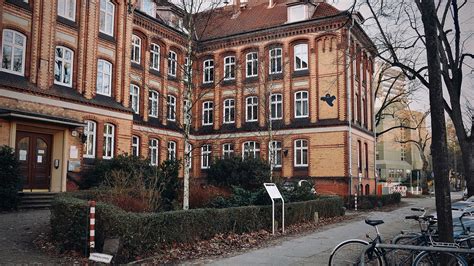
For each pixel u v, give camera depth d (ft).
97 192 45.37
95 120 76.95
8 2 64.18
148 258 32.35
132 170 62.54
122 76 85.20
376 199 93.15
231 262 32.09
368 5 47.57
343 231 51.42
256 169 74.43
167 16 107.86
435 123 26.66
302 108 108.37
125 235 31.63
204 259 33.17
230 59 119.75
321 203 63.36
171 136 111.34
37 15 68.23
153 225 33.71
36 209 59.72
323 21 105.40
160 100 108.68
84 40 76.69
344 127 101.30
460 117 62.34
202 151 120.98
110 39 82.79
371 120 125.18
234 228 43.37
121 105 84.02
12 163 57.26
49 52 69.62
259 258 33.76
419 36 51.06
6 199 55.93
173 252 34.45
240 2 131.34
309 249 38.19
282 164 107.96
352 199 91.40
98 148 77.15
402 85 128.57
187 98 52.90
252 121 114.83
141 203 41.32
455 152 241.96
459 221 31.37
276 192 49.26
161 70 110.32
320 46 106.73
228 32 121.70
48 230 40.70
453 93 61.26
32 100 65.82
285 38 110.93
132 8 89.20
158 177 51.49
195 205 51.88
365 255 24.61
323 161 102.99
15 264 29.58
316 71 106.42
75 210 33.73
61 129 70.28
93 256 30.76
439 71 27.04
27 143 66.85
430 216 29.01
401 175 262.67
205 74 123.24
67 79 73.67
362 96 116.98
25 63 66.23
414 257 24.72
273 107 112.16
